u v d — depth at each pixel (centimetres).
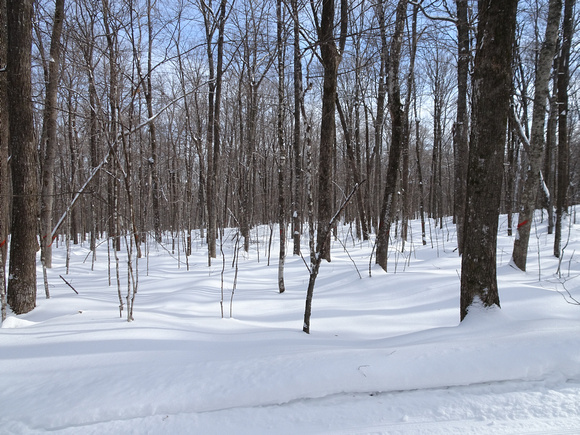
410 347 311
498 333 340
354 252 1320
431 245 1535
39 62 1020
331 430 233
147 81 1230
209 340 380
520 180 2125
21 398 260
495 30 384
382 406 255
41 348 349
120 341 361
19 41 519
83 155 1591
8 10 518
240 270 1006
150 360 313
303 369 278
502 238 1479
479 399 262
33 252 544
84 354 330
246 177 1521
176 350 339
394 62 848
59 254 1396
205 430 231
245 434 228
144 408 247
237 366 287
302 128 1889
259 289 771
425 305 566
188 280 850
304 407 254
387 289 663
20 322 463
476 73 402
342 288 711
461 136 1155
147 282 845
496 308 388
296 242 1265
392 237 1978
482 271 393
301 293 716
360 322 499
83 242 1819
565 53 1008
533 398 261
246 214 1460
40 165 1250
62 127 1647
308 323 430
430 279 671
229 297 681
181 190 1989
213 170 1327
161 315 506
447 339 332
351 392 268
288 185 2112
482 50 395
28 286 536
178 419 240
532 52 1412
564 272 731
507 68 386
